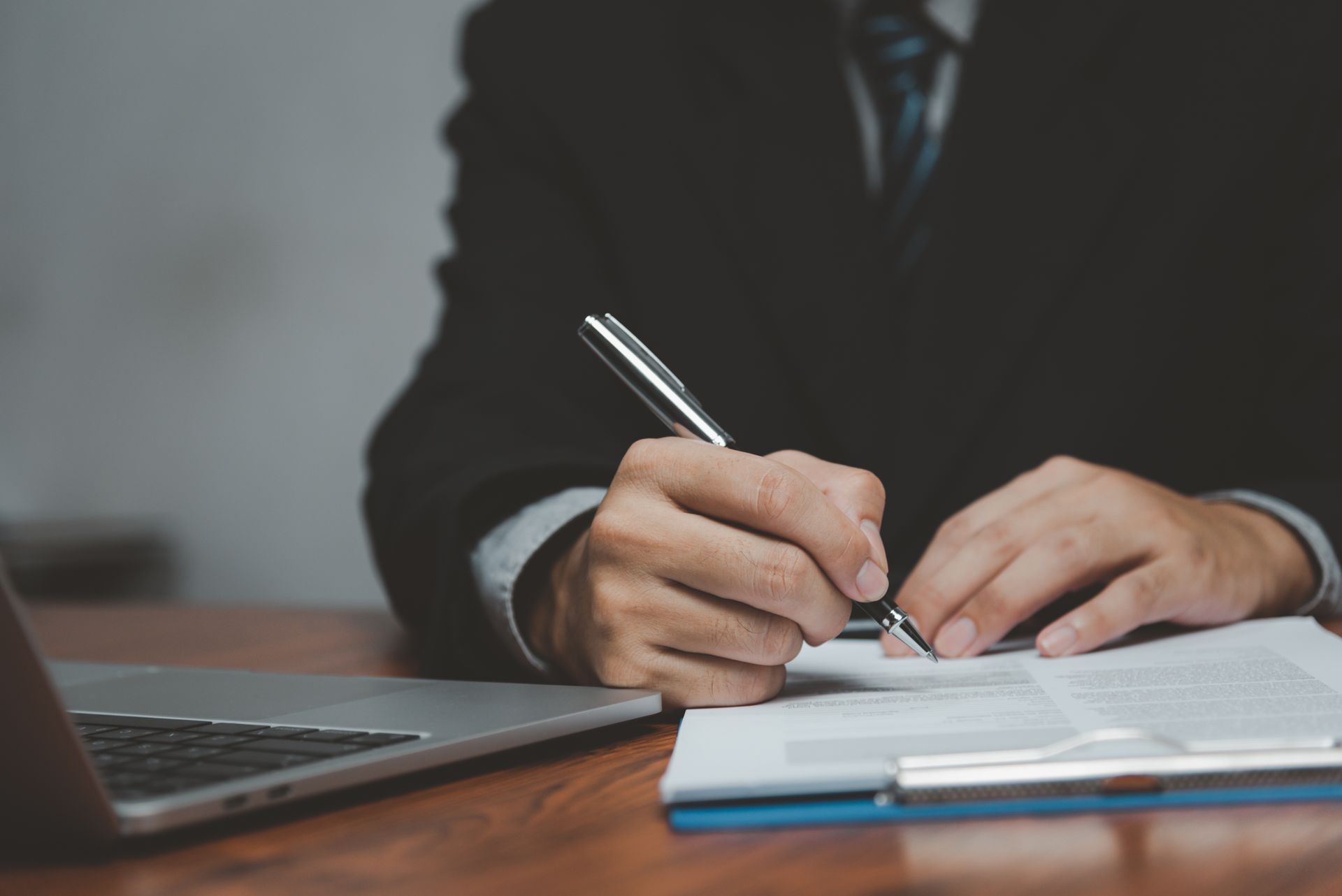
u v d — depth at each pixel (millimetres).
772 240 1032
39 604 1348
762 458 479
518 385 910
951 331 966
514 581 586
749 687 485
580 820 351
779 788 339
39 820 315
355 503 2395
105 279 2607
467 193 1206
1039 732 385
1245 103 1002
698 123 1114
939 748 368
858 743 381
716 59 1129
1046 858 298
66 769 300
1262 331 1021
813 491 467
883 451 978
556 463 646
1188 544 601
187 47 2482
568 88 1170
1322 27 1013
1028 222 980
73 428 2664
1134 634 614
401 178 2311
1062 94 1005
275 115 2408
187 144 2504
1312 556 679
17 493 2740
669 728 482
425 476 726
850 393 991
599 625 499
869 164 1084
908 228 1044
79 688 541
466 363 951
